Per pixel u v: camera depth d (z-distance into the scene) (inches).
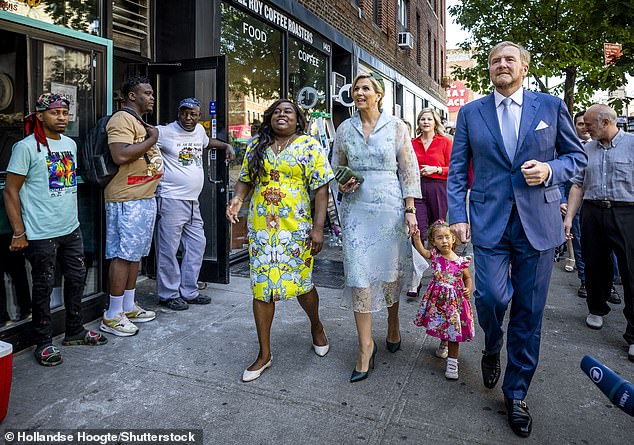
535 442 100.4
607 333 163.8
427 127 205.3
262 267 126.7
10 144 145.7
